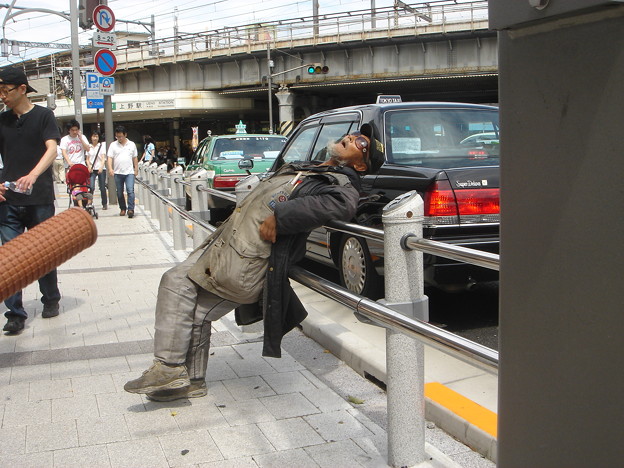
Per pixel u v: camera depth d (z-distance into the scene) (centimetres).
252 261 320
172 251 868
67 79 5597
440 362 420
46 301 535
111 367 418
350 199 313
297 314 334
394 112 589
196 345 358
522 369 162
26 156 492
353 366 414
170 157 5816
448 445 314
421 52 3900
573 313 147
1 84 477
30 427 329
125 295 612
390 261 267
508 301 165
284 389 377
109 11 1473
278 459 292
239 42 4684
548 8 144
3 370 414
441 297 633
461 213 488
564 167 147
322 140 668
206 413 344
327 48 4200
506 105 161
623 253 135
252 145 1354
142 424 331
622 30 132
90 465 290
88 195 1206
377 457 292
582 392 147
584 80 141
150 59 5069
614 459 141
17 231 503
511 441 167
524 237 158
